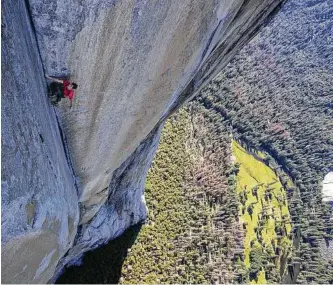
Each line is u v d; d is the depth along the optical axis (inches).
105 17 376.8
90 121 508.7
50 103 442.9
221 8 490.9
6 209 257.3
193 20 464.1
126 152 692.1
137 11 389.7
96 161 625.9
